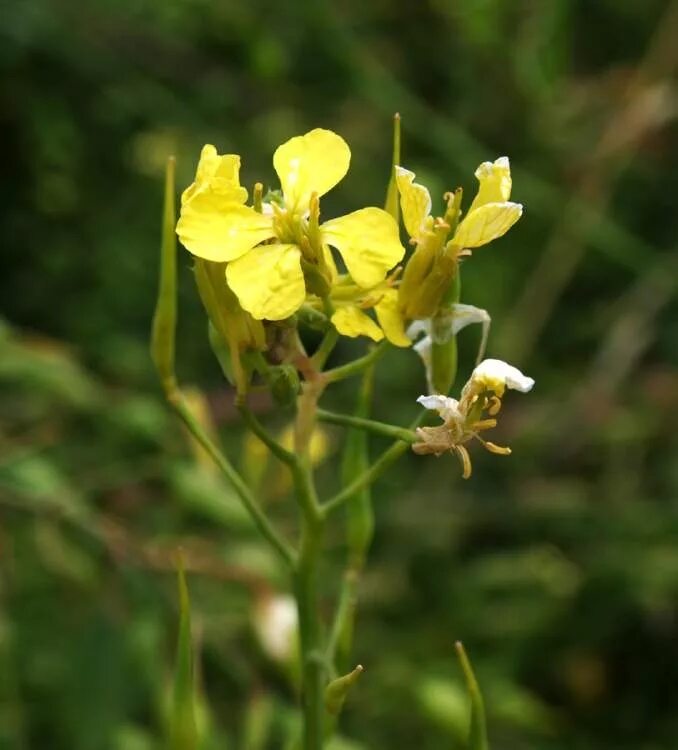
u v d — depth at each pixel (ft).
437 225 0.77
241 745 1.08
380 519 1.28
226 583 1.06
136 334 1.41
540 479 1.36
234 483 0.80
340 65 1.49
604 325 1.51
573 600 1.25
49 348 1.08
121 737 1.01
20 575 1.10
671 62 1.56
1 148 1.41
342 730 1.15
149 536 1.09
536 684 1.28
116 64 1.41
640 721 1.27
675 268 1.49
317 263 0.75
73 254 1.41
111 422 1.11
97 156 1.45
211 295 0.76
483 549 1.33
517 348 1.45
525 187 1.51
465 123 1.57
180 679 0.78
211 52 1.48
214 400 1.21
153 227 1.45
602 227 1.49
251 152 1.46
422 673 1.13
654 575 1.24
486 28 1.55
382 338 0.78
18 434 1.10
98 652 1.06
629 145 1.54
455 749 1.14
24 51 1.34
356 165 1.51
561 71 1.57
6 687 1.02
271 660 0.99
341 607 0.83
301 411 0.79
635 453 1.38
